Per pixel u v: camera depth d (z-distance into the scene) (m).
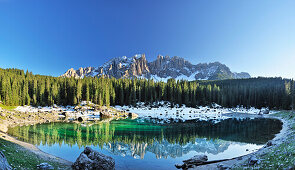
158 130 44.72
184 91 123.19
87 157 17.69
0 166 10.02
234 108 123.38
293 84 102.12
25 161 15.23
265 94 124.38
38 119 60.16
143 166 20.33
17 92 85.88
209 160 22.42
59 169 16.23
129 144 30.38
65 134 36.81
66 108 91.50
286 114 74.94
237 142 32.28
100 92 107.19
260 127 49.28
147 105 114.56
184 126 51.81
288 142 17.98
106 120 64.75
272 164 13.02
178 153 25.80
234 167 16.81
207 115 88.25
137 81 142.38
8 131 36.03
